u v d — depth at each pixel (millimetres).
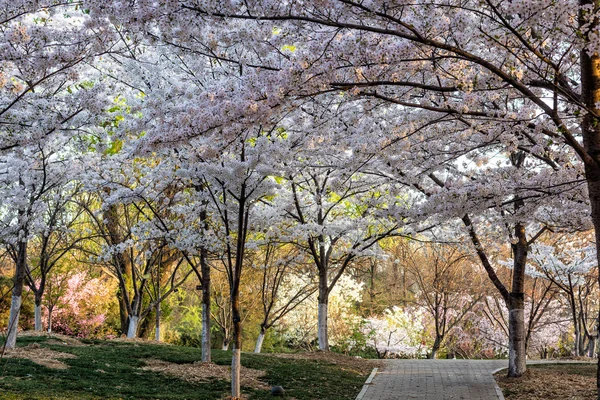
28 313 22203
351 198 17031
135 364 12828
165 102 9516
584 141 7094
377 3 5836
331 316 26922
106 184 13617
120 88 12242
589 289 22625
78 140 11844
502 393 12148
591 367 15938
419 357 27781
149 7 5832
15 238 13125
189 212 13406
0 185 13289
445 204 8648
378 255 17656
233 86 7352
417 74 8133
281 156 10125
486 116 7137
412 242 28547
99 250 21156
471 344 30078
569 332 29531
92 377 10992
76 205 21078
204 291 13578
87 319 23641
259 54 7246
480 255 14070
